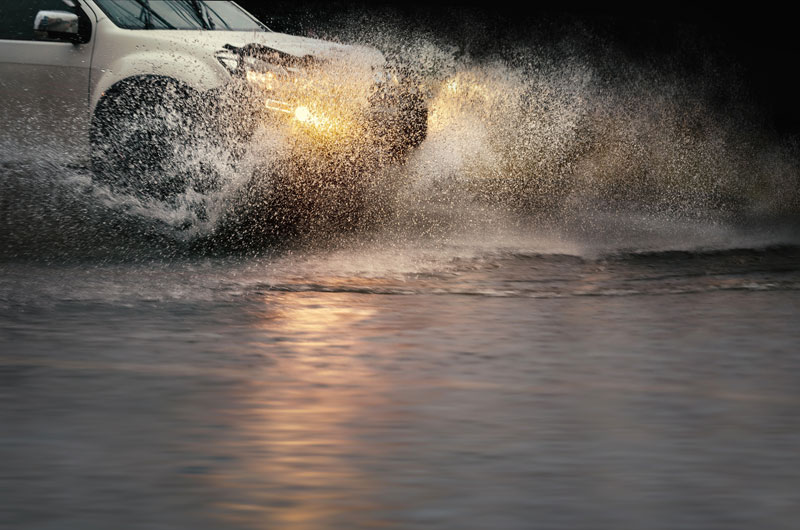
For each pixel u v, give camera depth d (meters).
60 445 4.47
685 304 7.59
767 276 8.75
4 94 10.49
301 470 4.20
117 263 8.72
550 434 4.66
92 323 6.72
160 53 10.14
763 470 4.24
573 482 4.09
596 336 6.56
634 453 4.43
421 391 5.32
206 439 4.55
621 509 3.83
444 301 7.56
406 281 8.27
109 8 10.54
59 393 5.21
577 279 8.52
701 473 4.20
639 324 6.91
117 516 3.73
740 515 3.79
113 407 5.00
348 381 5.48
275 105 9.85
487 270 8.80
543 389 5.38
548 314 7.19
